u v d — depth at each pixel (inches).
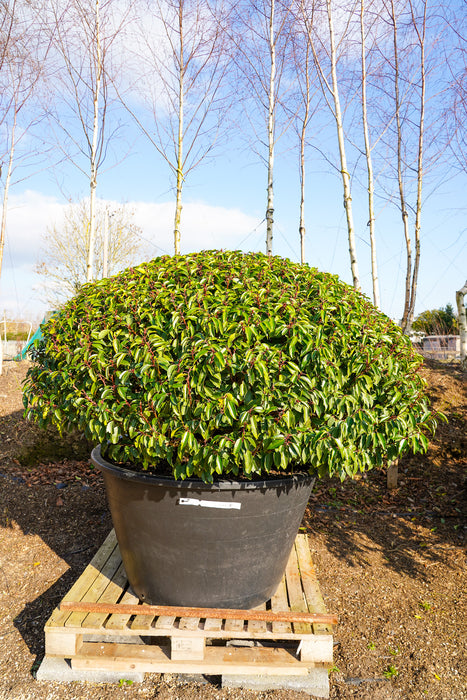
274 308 94.2
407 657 102.6
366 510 181.0
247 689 91.8
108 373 93.8
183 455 97.3
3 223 283.4
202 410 85.4
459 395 231.8
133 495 93.7
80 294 113.6
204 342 87.3
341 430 89.6
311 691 91.2
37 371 108.4
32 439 221.9
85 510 175.6
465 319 261.3
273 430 87.8
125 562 103.7
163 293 98.5
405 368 108.2
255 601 101.8
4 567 139.1
